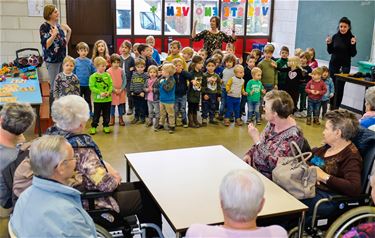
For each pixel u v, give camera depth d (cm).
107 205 218
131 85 555
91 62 562
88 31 816
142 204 242
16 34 621
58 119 213
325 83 588
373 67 559
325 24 738
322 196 249
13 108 231
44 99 543
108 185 212
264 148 275
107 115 517
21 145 236
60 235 156
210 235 149
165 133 529
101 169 213
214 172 251
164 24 862
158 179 238
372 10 632
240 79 559
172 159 272
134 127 551
